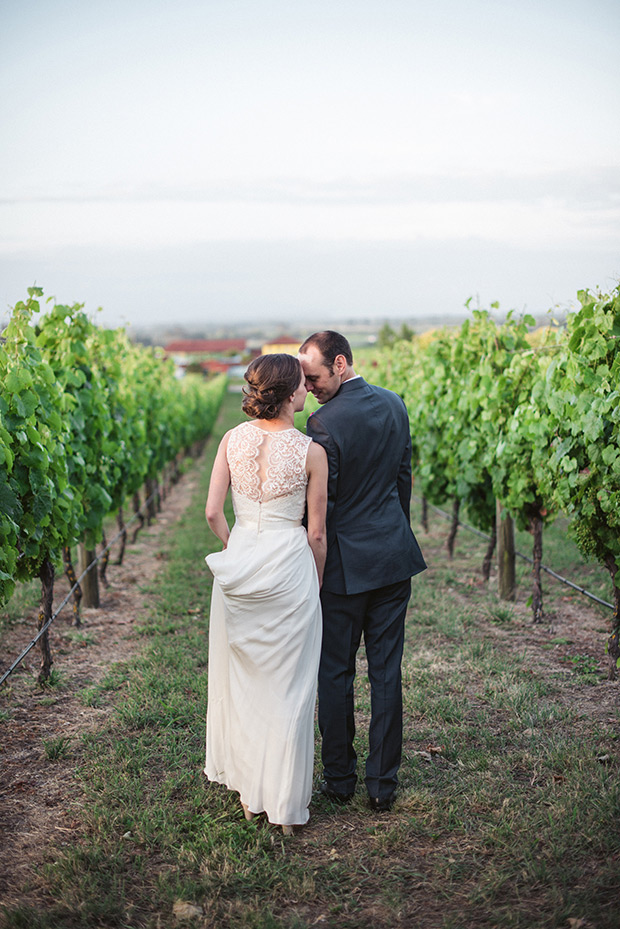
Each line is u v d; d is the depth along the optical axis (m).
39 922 2.17
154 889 2.36
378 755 2.82
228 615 2.71
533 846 2.51
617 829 2.57
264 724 2.66
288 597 2.65
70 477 5.23
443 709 3.69
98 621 5.62
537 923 2.14
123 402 7.54
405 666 4.37
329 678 2.86
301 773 2.64
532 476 5.25
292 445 2.68
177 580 6.80
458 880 2.38
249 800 2.69
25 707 3.93
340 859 2.52
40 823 2.76
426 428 7.97
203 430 21.31
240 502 2.73
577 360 4.38
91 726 3.65
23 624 5.47
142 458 8.13
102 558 6.70
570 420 4.55
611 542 4.46
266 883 2.37
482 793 2.86
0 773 3.17
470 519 6.80
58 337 5.54
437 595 6.02
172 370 14.21
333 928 2.18
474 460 6.46
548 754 3.16
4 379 3.94
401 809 2.81
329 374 2.83
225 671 2.84
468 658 4.50
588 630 5.12
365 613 2.89
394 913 2.22
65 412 5.11
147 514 10.25
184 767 3.17
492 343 6.33
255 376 2.67
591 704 3.79
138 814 2.75
